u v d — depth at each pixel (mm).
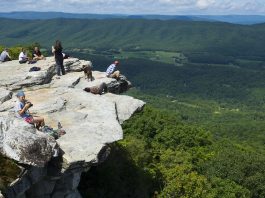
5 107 22594
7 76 28875
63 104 23984
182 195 36688
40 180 18828
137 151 40625
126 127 66250
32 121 19344
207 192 40125
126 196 30062
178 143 68188
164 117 75500
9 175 16141
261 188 51906
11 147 16344
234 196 44875
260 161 55688
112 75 32406
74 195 20953
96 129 21062
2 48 53156
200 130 76750
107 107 24484
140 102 26844
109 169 28500
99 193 26672
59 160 17984
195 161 60031
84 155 18359
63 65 31625
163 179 38562
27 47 57000
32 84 28062
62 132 20016
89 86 29406
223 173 53594
